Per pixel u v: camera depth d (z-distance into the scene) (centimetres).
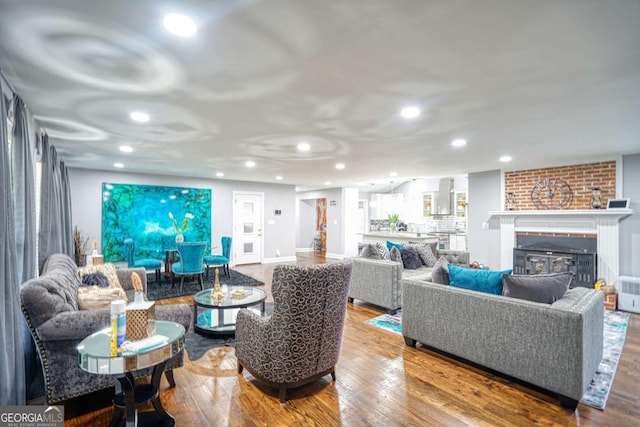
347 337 343
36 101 249
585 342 215
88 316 200
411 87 223
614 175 479
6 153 177
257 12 140
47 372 198
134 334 175
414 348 315
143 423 194
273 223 891
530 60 185
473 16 143
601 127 318
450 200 1023
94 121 302
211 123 308
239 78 209
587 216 499
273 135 353
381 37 161
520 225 580
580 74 202
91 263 429
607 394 233
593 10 138
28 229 235
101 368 158
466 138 363
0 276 162
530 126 315
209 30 154
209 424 200
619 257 469
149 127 322
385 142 383
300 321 218
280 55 179
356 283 461
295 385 227
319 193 1075
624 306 443
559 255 521
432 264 529
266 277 668
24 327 222
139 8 137
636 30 153
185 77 207
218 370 271
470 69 196
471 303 265
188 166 584
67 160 517
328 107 263
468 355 268
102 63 188
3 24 148
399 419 205
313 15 143
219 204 788
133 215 666
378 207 1234
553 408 218
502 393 236
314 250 1185
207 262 644
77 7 136
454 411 214
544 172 556
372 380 254
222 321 374
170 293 527
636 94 233
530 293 244
